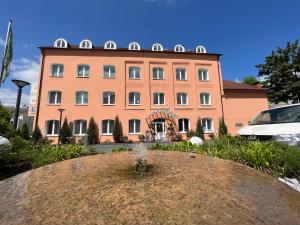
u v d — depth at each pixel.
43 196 1.83
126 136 21.56
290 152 4.21
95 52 23.30
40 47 22.31
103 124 22.06
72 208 1.61
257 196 1.81
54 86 21.91
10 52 12.32
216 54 25.56
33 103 29.03
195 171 2.39
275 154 4.41
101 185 2.01
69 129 20.33
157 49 26.23
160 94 23.80
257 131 5.65
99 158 3.18
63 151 6.16
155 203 1.65
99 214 1.52
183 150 6.05
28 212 1.58
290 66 28.84
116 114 22.30
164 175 2.26
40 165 5.05
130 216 1.49
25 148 6.04
